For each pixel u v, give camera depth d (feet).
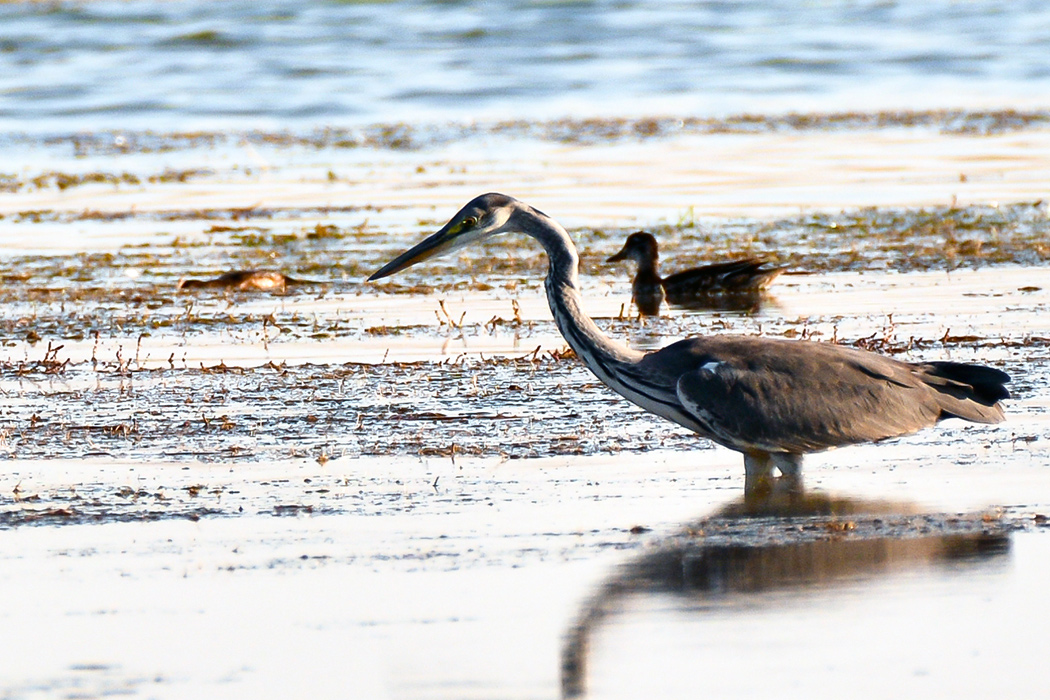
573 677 25.08
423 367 51.34
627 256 69.67
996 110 141.18
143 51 182.91
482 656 26.13
